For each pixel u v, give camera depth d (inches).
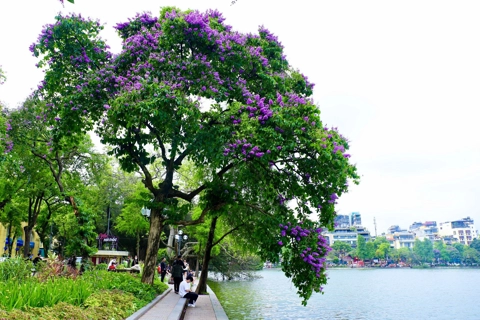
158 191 682.2
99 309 360.5
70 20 614.9
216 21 647.1
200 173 930.7
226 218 847.7
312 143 506.6
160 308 506.0
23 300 301.7
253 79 642.8
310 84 671.1
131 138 666.2
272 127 529.7
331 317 866.8
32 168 1010.1
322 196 570.6
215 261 1905.8
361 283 2325.3
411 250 6245.1
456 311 1064.2
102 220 1989.4
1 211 1305.4
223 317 546.6
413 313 1006.4
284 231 565.9
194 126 529.0
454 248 6333.7
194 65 566.3
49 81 642.8
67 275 551.2
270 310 911.0
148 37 609.6
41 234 1684.3
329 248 583.2
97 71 610.5
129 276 678.5
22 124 885.8
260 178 608.7
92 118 644.7
